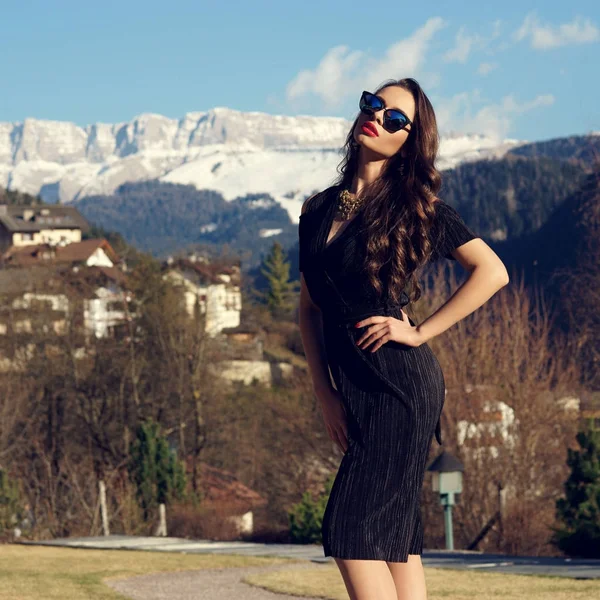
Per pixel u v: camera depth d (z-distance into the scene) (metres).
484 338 26.69
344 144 2.95
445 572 9.78
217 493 35.19
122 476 33.12
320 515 19.25
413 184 2.73
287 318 84.94
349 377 2.77
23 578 10.30
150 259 41.59
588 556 12.81
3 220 137.75
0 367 38.09
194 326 39.06
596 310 31.16
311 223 2.87
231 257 42.47
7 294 39.38
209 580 10.10
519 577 9.09
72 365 38.34
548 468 26.39
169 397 38.53
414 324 2.93
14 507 21.70
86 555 13.34
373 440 2.71
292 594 8.67
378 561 2.68
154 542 16.70
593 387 29.62
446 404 25.58
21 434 35.25
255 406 37.66
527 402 25.80
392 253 2.69
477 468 24.80
